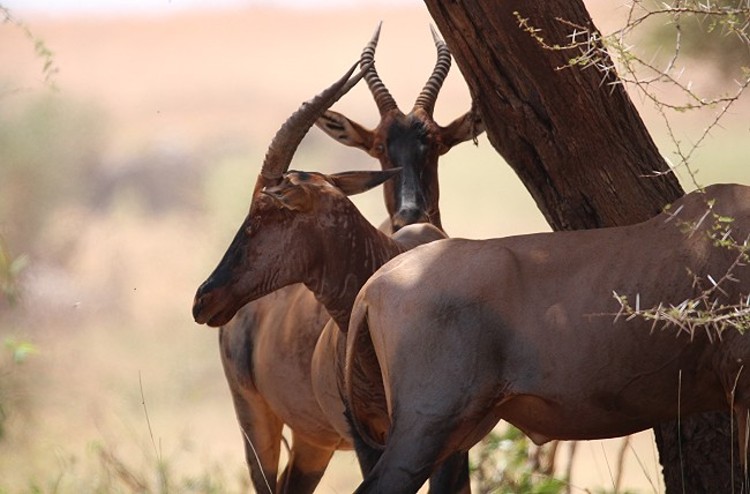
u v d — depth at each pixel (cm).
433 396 2045
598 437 2100
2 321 6831
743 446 1988
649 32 3931
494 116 2492
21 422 4816
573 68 2394
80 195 9694
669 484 2575
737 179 6612
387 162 3238
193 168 10644
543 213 2567
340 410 2642
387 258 2550
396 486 2047
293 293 3016
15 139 8262
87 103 10288
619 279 2027
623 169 2470
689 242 2031
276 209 2469
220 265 2477
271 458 3234
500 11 2372
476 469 2967
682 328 1912
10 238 7956
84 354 6569
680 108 2005
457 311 2052
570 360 2016
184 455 4634
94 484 3559
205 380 6125
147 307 7700
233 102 18488
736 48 3894
